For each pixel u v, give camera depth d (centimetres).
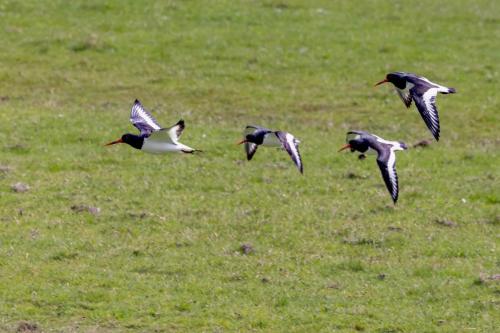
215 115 3139
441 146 2900
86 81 3412
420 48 3884
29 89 3306
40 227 2180
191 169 2580
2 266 1978
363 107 3269
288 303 1861
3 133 2772
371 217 2300
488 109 3253
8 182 2434
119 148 2723
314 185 2503
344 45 3869
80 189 2414
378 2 4512
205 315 1806
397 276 1991
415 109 3250
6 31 3819
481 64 3725
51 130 2819
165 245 2114
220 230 2200
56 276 1939
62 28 3900
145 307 1825
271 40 3884
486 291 1927
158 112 3119
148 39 3828
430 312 1836
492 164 2725
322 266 2027
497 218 2312
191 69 3562
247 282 1948
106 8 4150
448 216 2322
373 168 2642
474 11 4472
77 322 1767
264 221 2252
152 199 2369
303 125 3066
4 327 1734
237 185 2483
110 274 1958
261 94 3356
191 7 4216
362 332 1761
